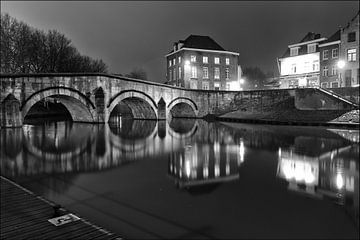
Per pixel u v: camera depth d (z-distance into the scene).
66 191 12.41
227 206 10.49
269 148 23.36
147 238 8.05
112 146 24.75
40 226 8.16
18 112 29.64
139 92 43.16
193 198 11.59
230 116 53.78
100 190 12.60
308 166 17.06
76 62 65.69
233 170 16.20
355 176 15.08
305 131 33.50
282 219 9.43
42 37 58.31
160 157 20.05
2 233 7.70
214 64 73.50
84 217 9.47
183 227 8.88
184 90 52.75
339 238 8.07
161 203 10.88
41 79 31.33
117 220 9.33
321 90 42.59
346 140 26.61
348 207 10.45
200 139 29.02
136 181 14.02
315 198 11.36
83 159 19.36
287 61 64.25
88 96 35.97
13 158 19.44
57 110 63.62
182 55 71.31
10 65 52.12
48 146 24.12
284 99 49.72
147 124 45.06
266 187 12.95
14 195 10.65
